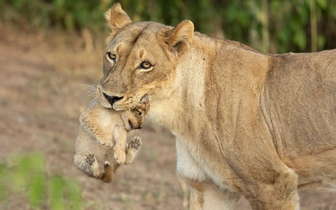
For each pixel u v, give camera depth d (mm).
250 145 9914
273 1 20172
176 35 9883
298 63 10094
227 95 10047
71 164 15250
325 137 9781
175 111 10242
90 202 13125
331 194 14156
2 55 22188
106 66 9953
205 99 10133
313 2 20172
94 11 22719
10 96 19016
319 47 20844
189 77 10195
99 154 10195
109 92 9570
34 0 24203
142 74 9750
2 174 8273
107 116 9906
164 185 14844
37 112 18094
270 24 21156
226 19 21375
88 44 22609
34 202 7898
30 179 7875
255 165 9930
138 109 9781
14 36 23828
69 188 8172
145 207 13625
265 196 9945
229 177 10109
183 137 10344
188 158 10469
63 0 23344
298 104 9914
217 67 10211
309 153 9875
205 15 21859
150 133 17797
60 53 22312
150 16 22344
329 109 9766
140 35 9922
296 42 20500
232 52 10305
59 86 19859
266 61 10273
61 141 16406
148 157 16344
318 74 9914
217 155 10078
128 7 22375
